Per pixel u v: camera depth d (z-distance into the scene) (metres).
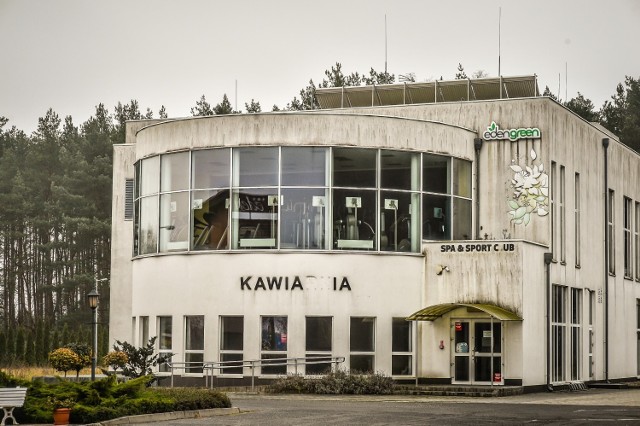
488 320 36.47
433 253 37.41
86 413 22.58
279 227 37.00
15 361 58.28
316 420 23.02
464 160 39.88
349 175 37.38
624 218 50.16
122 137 91.88
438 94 44.06
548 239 39.25
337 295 36.72
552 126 40.25
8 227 90.56
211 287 37.34
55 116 99.94
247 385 36.53
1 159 95.25
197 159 38.09
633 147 83.06
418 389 34.06
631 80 88.69
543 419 23.20
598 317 45.31
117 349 36.91
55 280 92.25
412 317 36.47
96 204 88.75
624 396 33.97
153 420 23.45
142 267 39.47
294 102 82.75
